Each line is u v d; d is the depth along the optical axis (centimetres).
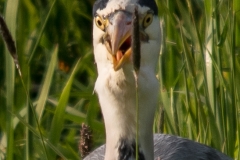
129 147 826
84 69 1218
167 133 1022
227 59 1048
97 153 973
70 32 1284
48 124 1110
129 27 796
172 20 1078
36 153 1046
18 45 1067
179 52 1093
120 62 787
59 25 1273
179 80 1077
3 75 1230
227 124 972
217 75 1023
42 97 1015
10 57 982
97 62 823
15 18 1028
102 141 1106
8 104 978
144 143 827
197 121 1000
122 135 826
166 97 1009
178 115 1030
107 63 810
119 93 808
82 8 1329
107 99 816
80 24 1312
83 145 905
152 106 818
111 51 798
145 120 820
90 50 1244
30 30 1237
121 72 796
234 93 945
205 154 951
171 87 1033
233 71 941
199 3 1183
